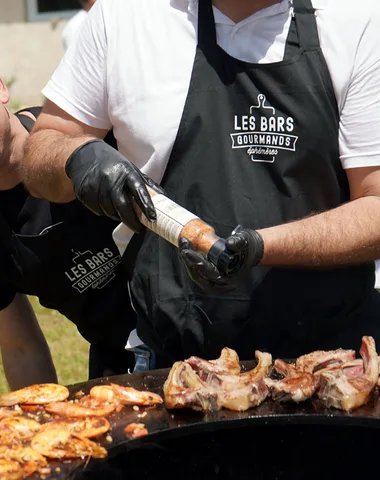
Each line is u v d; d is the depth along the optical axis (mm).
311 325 2695
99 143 2402
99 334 3320
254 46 2533
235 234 2170
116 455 2006
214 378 2244
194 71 2576
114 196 2234
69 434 1974
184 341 2715
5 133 2949
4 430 2025
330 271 2670
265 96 2547
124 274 3164
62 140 2562
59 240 3055
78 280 3141
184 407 2148
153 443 2092
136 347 2988
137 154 2682
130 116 2623
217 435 2168
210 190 2602
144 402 2201
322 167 2580
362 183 2566
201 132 2584
